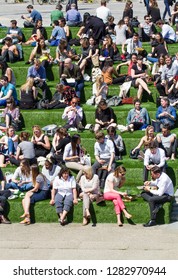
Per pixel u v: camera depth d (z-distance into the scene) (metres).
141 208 30.38
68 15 45.78
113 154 32.47
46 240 29.03
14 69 41.34
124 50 41.66
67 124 36.31
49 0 66.56
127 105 37.97
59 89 38.06
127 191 31.41
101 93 37.97
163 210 30.36
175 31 45.06
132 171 32.88
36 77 38.84
